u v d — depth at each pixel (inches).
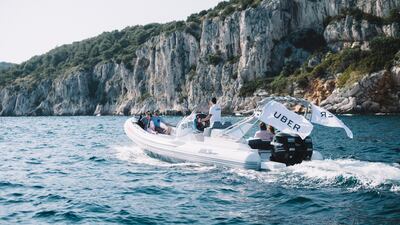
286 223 355.6
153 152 704.4
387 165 530.6
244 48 3663.9
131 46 5723.4
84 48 6712.6
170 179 538.9
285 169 519.5
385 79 2743.6
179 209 404.5
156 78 4416.8
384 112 2738.7
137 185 512.4
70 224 367.9
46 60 6998.0
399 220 351.3
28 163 742.5
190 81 4052.7
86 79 5315.0
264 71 3599.9
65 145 1071.6
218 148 588.4
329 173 486.0
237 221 364.5
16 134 1600.6
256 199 429.1
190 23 4308.6
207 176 544.4
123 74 4881.9
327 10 3572.8
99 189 500.7
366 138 1083.3
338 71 3038.9
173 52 4242.1
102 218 382.0
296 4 3661.4
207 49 4018.2
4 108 5634.8
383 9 3302.2
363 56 2984.7
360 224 345.7
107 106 5044.3
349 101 2783.0
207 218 374.6
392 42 2928.2
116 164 687.7
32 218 388.2
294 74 3395.7
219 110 646.5
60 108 5334.6
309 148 544.7
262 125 589.9
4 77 6673.2
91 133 1552.7
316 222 355.3
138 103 4571.9
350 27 3324.3
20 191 502.0
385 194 418.0
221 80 3789.4
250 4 3823.8
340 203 401.4
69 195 474.0
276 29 3646.7
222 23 3939.5
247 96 3499.0
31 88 5629.9
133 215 387.5
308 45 3592.5
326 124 547.5
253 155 542.6
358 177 469.7
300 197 423.5
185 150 624.1
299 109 1615.4
